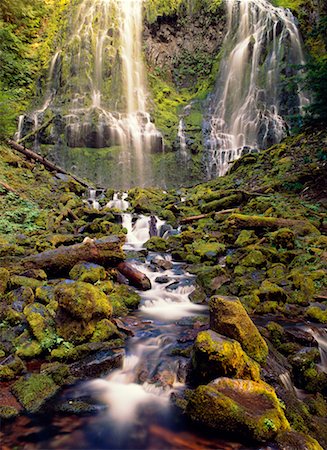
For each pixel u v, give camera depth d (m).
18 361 3.27
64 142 16.97
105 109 18.98
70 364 3.37
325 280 5.36
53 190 11.42
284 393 2.93
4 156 11.77
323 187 9.13
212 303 3.53
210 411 2.49
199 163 18.02
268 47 19.94
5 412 2.68
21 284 4.62
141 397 2.96
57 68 19.94
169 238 8.34
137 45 21.91
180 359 3.39
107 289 5.02
